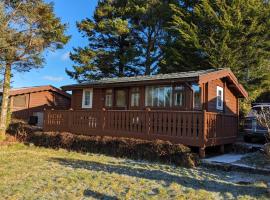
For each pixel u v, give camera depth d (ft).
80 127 48.19
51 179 26.09
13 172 28.58
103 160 36.81
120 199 20.70
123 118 42.32
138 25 93.71
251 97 70.33
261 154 35.99
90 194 21.88
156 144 36.52
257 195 22.17
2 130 57.06
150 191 22.76
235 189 23.85
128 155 38.99
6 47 50.65
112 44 97.04
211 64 69.46
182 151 34.40
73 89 60.95
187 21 78.54
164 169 31.71
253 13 68.33
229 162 33.53
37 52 55.83
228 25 67.36
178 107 45.01
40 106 92.84
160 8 89.20
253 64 69.67
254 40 67.21
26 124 71.87
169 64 80.69
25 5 53.78
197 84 44.37
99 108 57.00
